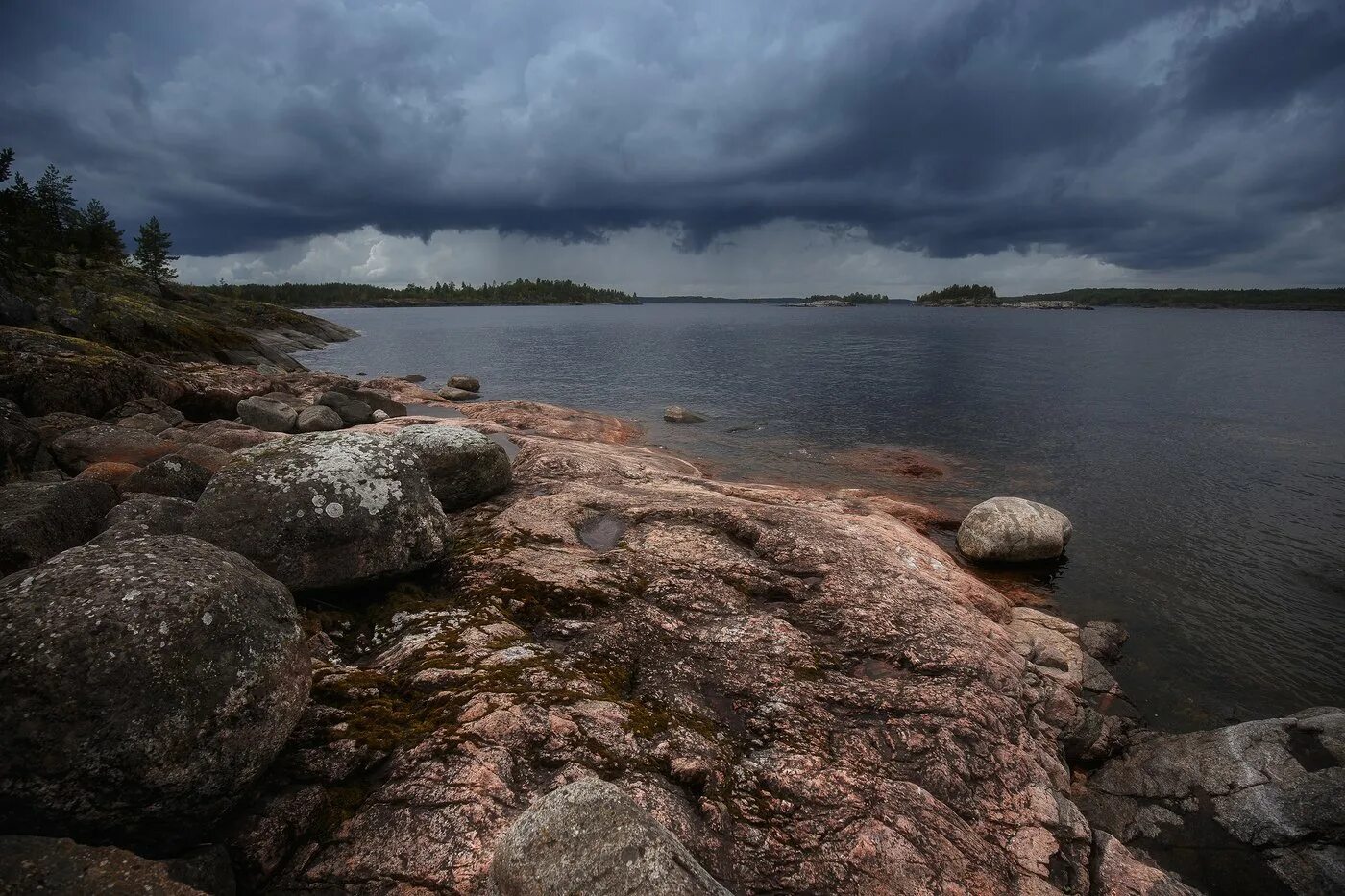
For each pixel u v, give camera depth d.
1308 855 6.95
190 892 3.45
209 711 4.15
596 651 7.14
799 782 5.75
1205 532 17.22
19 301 28.06
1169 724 10.19
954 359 59.41
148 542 4.86
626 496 11.69
